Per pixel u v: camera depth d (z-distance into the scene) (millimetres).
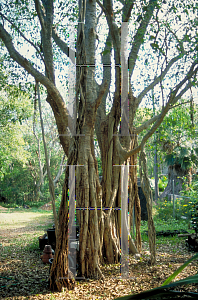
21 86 7297
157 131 7816
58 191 31609
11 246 8562
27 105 14625
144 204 12898
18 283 4902
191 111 7082
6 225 14500
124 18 6062
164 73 6953
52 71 5688
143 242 8117
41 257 6602
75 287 4562
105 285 4586
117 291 4234
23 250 7824
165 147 13547
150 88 7129
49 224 14281
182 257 6070
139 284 4438
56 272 4535
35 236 10352
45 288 4586
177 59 6859
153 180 20891
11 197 33656
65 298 4070
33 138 32562
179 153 14188
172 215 12523
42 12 6082
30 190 34531
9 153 22094
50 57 5707
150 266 5352
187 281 871
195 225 7766
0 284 4867
